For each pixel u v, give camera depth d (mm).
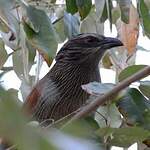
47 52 4008
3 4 3188
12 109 1454
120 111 3977
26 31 4016
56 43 4016
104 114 4012
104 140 3924
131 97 3980
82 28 4191
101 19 4105
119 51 4172
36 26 4012
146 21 4066
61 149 1467
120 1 4070
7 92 1896
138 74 3486
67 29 4156
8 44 4129
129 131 3918
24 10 4016
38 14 4020
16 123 1449
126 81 3494
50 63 4012
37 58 4152
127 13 4070
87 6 4070
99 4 4078
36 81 4152
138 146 3996
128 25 4160
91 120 3965
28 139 1455
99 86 3955
